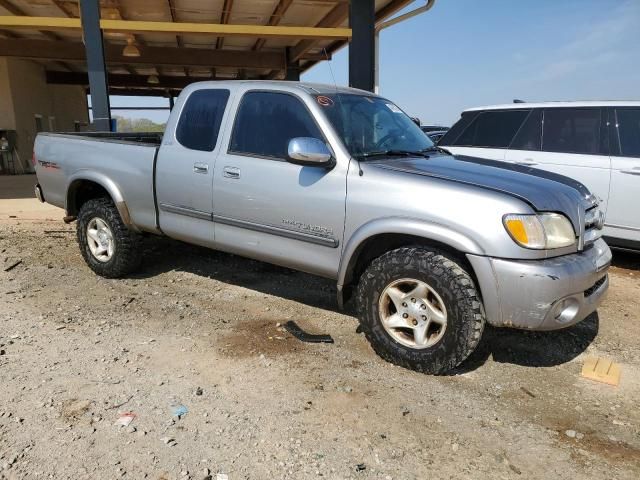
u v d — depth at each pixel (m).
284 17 13.04
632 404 3.31
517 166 4.23
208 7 12.09
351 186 3.72
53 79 20.56
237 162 4.30
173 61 16.77
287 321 4.49
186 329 4.29
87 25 8.63
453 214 3.33
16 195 11.50
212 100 4.60
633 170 5.83
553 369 3.74
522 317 3.23
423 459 2.76
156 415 3.07
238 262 6.15
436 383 3.50
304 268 4.09
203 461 2.69
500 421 3.10
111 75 22.23
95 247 5.52
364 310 3.75
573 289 3.26
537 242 3.21
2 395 3.23
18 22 8.66
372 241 3.78
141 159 4.95
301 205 3.96
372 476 2.62
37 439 2.82
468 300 3.33
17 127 17.33
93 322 4.38
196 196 4.59
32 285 5.27
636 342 4.20
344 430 2.98
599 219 3.91
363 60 9.38
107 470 2.60
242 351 3.91
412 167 3.75
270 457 2.74
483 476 2.64
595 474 2.67
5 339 4.01
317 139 3.76
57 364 3.65
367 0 9.19
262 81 4.42
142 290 5.19
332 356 3.86
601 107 6.22
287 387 3.42
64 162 5.59
